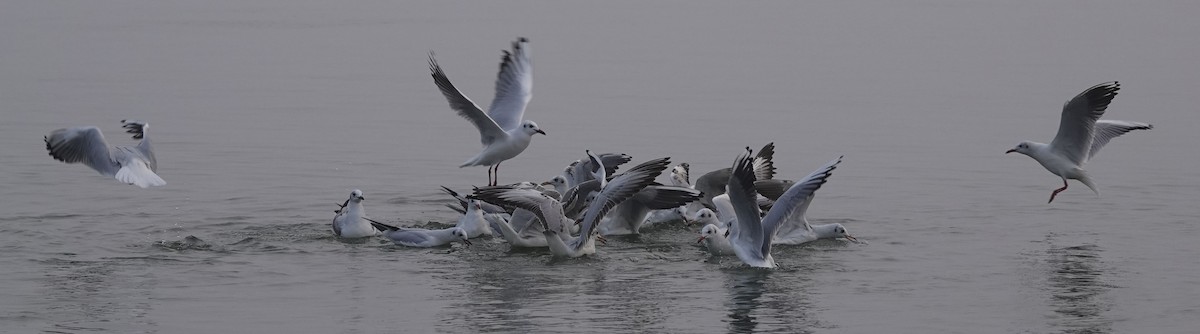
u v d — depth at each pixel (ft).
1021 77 164.25
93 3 273.13
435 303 63.31
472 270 69.97
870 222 82.94
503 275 68.85
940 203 89.81
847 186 96.73
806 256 73.20
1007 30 218.79
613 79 162.40
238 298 64.03
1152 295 64.95
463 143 117.39
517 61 87.66
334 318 60.70
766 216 69.26
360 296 64.54
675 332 58.34
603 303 63.21
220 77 165.89
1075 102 77.87
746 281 67.51
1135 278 68.39
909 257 73.10
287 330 58.85
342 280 67.62
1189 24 222.89
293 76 167.22
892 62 180.45
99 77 164.45
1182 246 75.97
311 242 76.54
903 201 90.58
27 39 206.08
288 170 102.47
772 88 155.22
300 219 83.46
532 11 255.09
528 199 72.84
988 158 109.40
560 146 116.37
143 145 62.18
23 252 72.54
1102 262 71.97
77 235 77.25
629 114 134.62
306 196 91.71
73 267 69.56
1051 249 75.20
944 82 160.56
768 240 68.90
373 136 120.67
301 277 68.18
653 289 65.87
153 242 75.56
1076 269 70.33
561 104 141.49
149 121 128.98
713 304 63.00
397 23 236.02
